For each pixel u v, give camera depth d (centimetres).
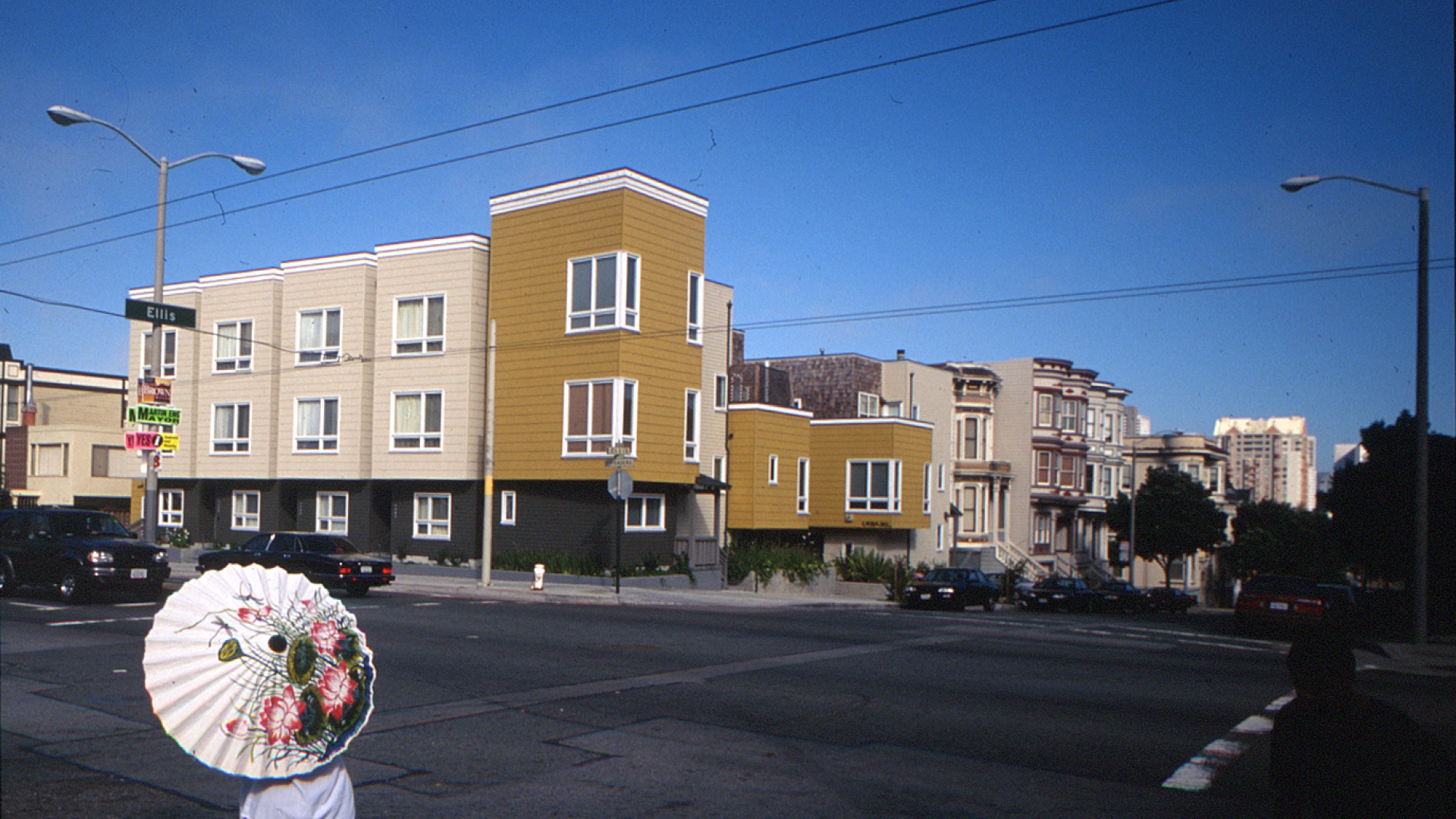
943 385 4938
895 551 4222
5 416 5409
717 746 939
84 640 1520
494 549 3175
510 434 3098
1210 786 831
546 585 2805
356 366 3409
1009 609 3584
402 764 855
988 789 814
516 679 1268
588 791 786
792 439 3803
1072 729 1048
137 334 4044
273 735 371
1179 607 4412
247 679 370
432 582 2877
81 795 756
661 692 1203
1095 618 2977
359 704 399
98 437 4947
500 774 830
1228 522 7031
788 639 1769
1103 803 779
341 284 3462
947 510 4669
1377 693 1398
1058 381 5375
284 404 3584
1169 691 1305
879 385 4644
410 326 3297
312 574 2383
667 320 3031
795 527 3806
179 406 3884
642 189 2941
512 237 3125
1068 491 5438
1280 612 2364
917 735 1007
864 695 1211
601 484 2969
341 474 3419
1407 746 405
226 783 797
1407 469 3034
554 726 1007
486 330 3209
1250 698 1257
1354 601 2970
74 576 2009
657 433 2994
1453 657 1941
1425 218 2158
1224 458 7300
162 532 3934
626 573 2970
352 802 412
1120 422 6303
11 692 1141
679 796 777
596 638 1675
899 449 4094
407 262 3309
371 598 2331
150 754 880
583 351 2931
